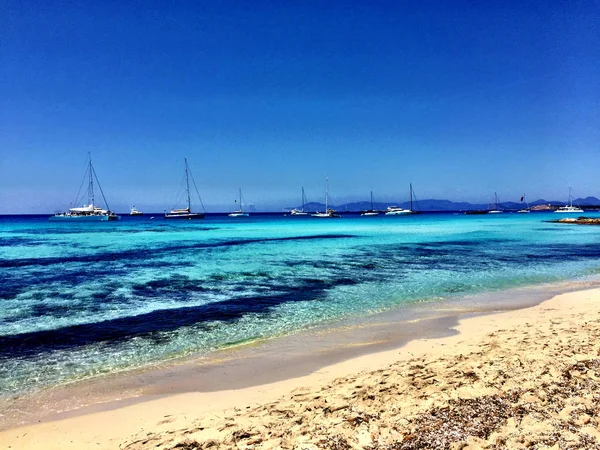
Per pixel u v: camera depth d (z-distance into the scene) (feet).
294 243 133.18
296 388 24.06
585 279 63.62
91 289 56.54
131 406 22.44
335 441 16.42
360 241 140.05
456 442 15.42
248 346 32.99
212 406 22.00
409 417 17.99
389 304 47.34
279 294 52.90
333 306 46.42
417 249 110.73
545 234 171.94
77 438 18.93
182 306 46.65
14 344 33.76
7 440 18.95
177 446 17.17
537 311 42.60
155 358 30.40
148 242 142.61
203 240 150.61
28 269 75.72
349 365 28.04
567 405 17.90
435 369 24.66
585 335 30.25
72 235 186.29
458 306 46.09
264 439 17.12
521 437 15.35
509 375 22.20
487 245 122.11
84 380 26.37
